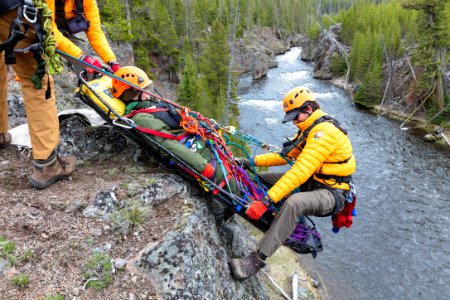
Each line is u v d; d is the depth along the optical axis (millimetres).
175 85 45625
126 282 3523
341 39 62375
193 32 62844
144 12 43781
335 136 4285
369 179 22906
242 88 50781
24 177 4531
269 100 43406
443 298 13648
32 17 3387
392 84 40188
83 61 4492
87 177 4691
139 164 5160
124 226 4000
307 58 76875
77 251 3635
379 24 58938
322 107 40250
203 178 4438
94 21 5062
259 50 69812
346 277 14281
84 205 4109
